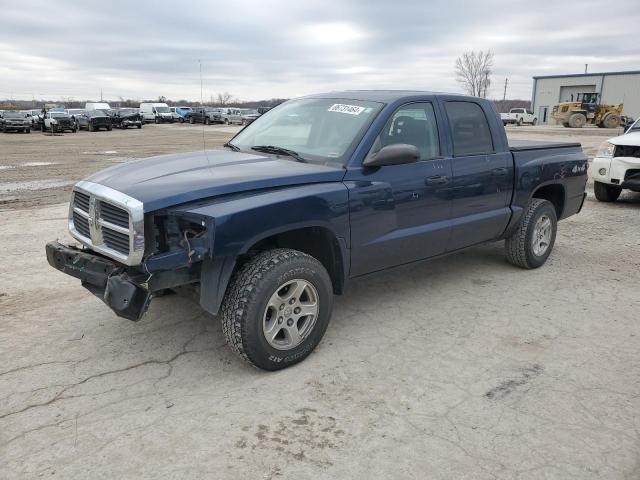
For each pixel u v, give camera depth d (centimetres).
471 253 650
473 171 482
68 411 314
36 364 368
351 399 329
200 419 307
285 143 445
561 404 325
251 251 371
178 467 268
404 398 330
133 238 320
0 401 323
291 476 262
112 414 312
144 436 291
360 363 374
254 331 337
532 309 473
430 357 384
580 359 382
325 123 437
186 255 323
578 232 769
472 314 462
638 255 646
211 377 354
